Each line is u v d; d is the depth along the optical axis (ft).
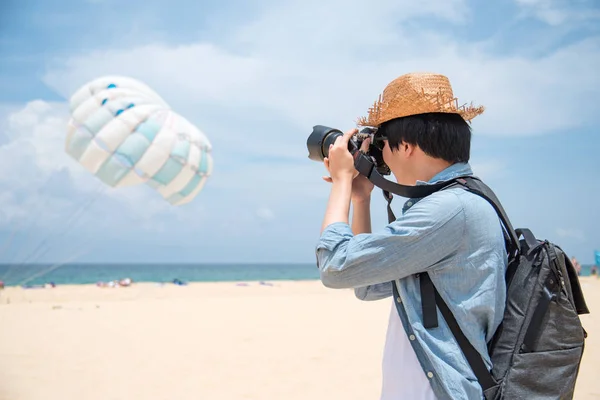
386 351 5.25
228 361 24.38
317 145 5.78
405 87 5.06
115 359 24.81
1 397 18.70
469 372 4.44
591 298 48.70
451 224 4.54
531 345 4.42
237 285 100.78
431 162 5.10
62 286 103.45
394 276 4.60
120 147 36.76
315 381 21.02
